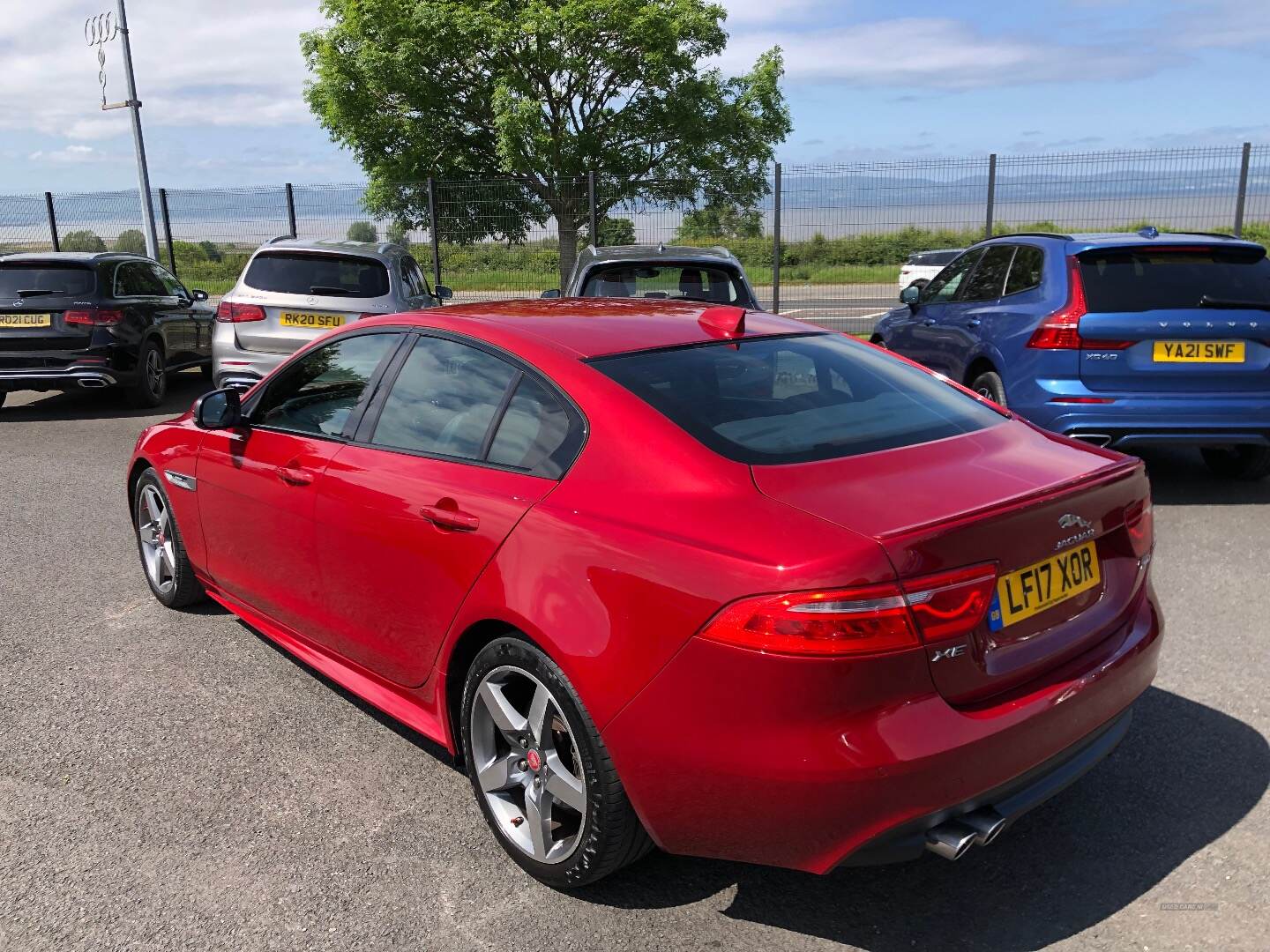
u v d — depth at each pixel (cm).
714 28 2638
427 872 269
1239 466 673
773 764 207
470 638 277
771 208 1404
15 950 238
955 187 1330
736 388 273
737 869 269
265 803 304
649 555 224
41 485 722
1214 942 235
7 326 956
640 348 286
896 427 271
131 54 1680
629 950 237
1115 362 579
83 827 290
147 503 462
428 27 2523
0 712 364
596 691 231
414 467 296
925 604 206
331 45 2633
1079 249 596
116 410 1055
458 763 327
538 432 269
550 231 1573
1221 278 590
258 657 412
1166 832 280
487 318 313
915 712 207
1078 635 246
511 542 255
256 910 253
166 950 238
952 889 258
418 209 1616
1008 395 617
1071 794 300
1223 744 326
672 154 2645
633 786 230
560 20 2491
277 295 884
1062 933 240
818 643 200
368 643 319
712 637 211
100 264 1005
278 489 348
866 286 1391
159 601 475
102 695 377
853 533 209
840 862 212
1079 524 241
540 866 259
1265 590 465
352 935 243
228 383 893
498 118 2406
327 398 347
